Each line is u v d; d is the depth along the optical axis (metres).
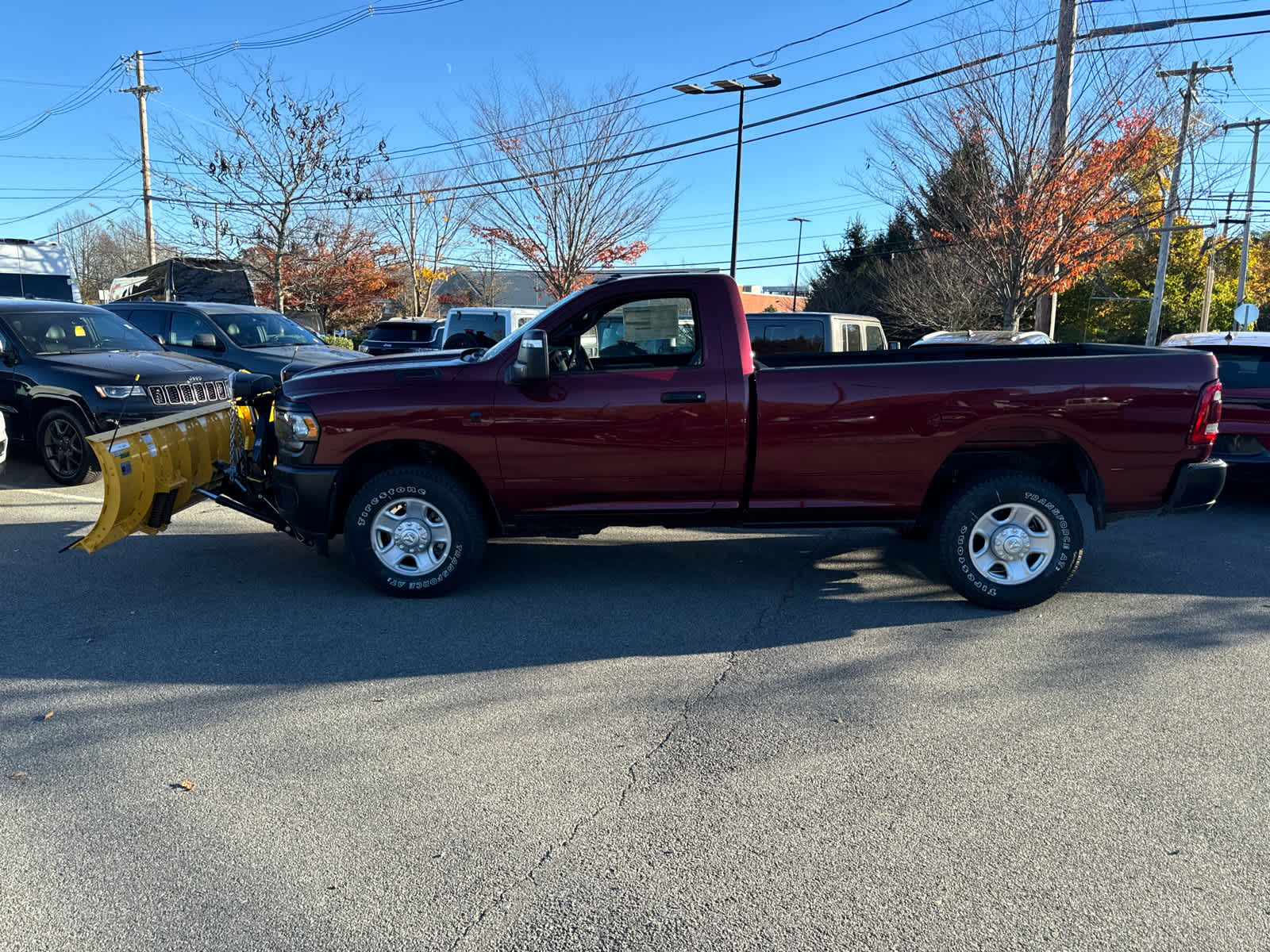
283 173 24.67
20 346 9.07
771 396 5.17
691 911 2.63
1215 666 4.49
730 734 3.75
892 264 34.53
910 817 3.12
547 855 2.90
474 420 5.22
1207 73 16.66
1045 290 16.77
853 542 7.02
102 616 5.12
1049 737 3.72
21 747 3.58
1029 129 16.17
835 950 2.47
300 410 5.28
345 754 3.56
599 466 5.29
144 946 2.47
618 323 5.41
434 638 4.83
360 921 2.58
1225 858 2.88
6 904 2.64
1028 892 2.71
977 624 5.12
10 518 7.52
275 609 5.27
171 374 9.21
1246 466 8.07
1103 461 5.16
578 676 4.35
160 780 3.35
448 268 40.88
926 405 5.14
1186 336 8.84
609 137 23.30
